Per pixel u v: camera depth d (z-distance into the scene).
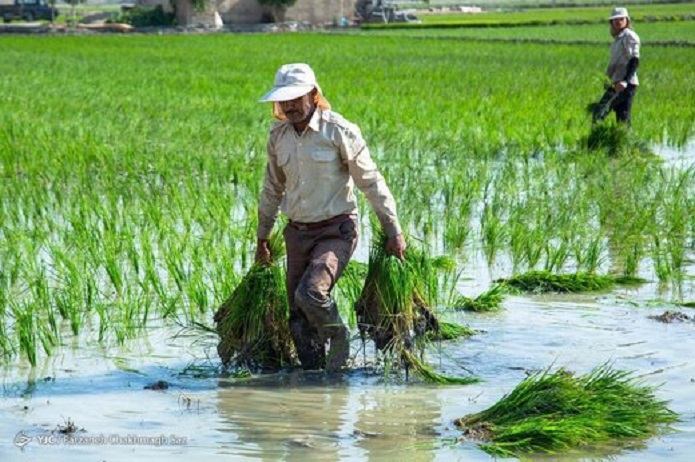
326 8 118.19
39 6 131.00
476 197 18.50
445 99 35.16
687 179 19.61
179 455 8.37
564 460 8.27
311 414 9.34
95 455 8.37
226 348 10.69
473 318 12.12
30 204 17.88
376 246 10.65
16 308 11.59
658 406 9.15
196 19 112.12
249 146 23.39
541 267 14.41
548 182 19.80
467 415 9.21
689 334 11.51
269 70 53.44
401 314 10.41
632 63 23.88
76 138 24.86
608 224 16.45
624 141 23.25
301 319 10.65
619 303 12.70
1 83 44.06
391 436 8.79
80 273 13.40
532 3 175.50
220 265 13.63
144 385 10.10
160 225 15.55
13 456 8.33
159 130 26.48
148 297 12.34
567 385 9.13
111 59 64.50
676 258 14.23
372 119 28.59
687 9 135.00
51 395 9.79
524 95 36.06
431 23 115.19
